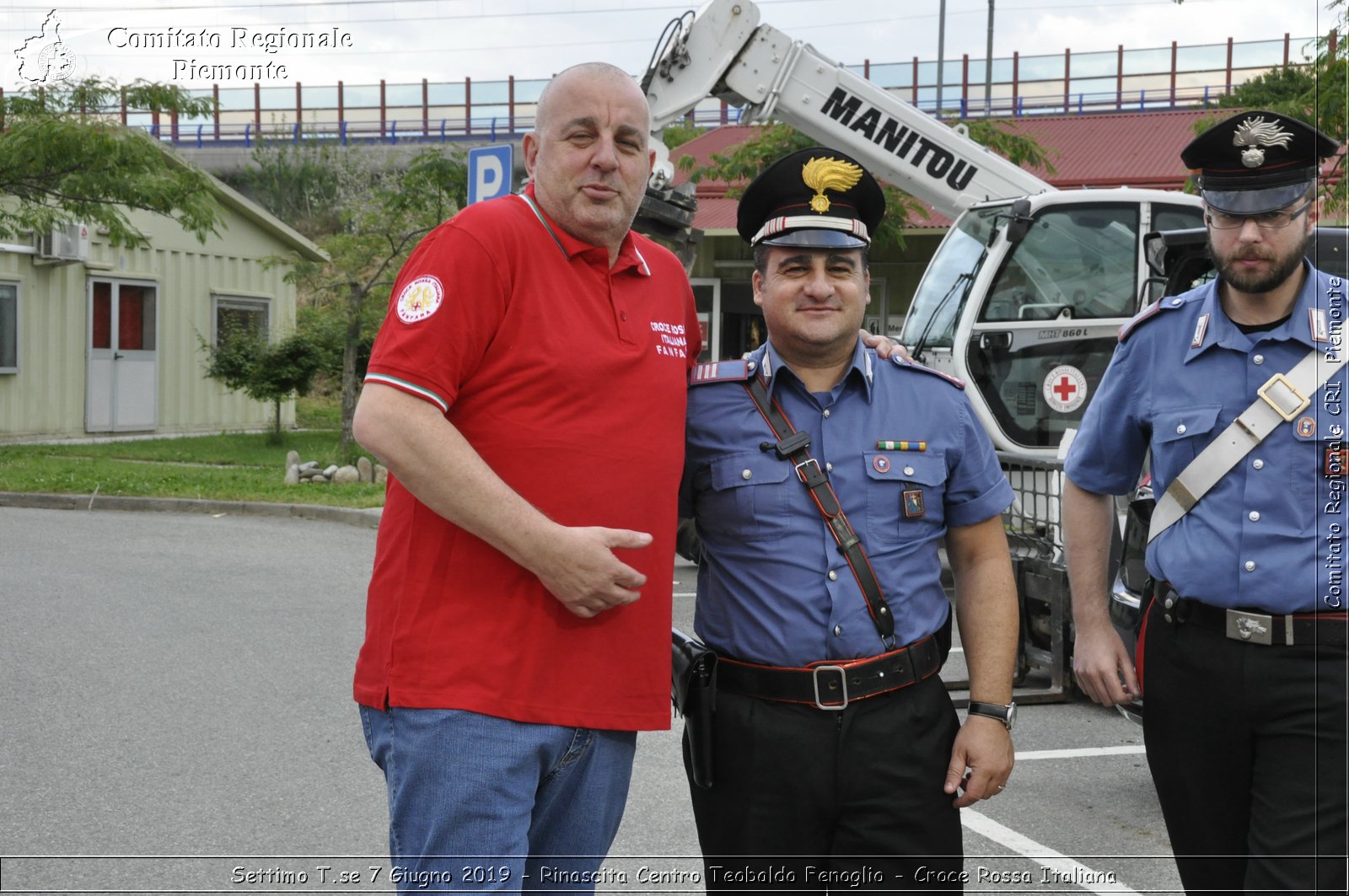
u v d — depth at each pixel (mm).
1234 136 2549
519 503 2318
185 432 21297
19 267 18766
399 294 2373
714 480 2676
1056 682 5844
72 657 6312
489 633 2377
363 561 9539
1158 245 7207
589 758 2479
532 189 2547
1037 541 5992
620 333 2500
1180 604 2709
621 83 2463
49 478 13805
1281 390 2611
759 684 2617
